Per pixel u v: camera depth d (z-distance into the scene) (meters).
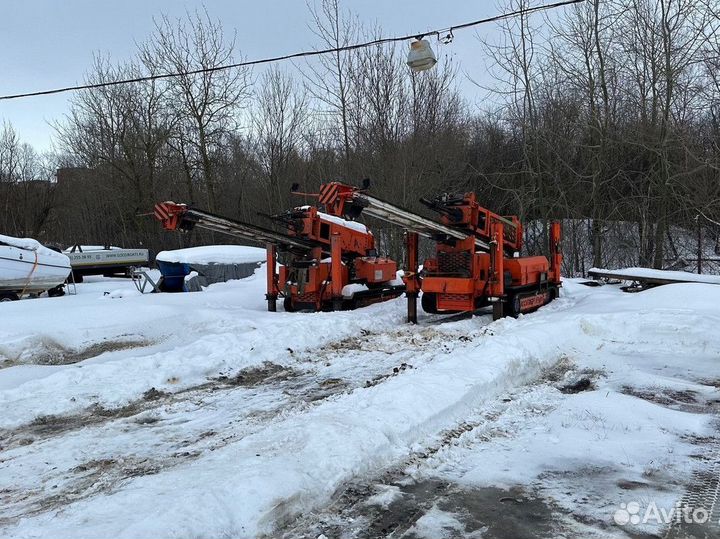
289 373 8.18
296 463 4.30
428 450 4.99
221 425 5.98
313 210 12.88
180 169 33.16
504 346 7.84
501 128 27.72
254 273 18.55
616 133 21.36
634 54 20.94
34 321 11.01
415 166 24.52
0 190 43.72
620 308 11.12
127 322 11.64
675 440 5.21
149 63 30.25
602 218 22.75
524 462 4.78
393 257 23.84
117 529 3.46
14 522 3.89
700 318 9.40
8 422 6.16
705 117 19.00
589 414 5.91
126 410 6.63
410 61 10.17
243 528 3.57
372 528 3.74
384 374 7.93
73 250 24.42
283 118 29.95
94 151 35.69
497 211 26.91
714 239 21.86
